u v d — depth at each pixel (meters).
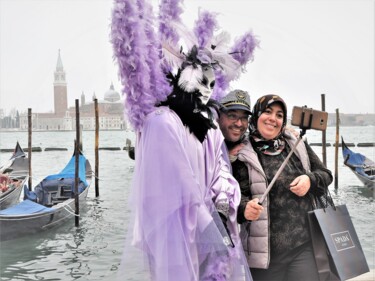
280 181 2.40
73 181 12.09
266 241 2.35
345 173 17.02
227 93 2.50
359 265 2.36
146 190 1.87
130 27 1.83
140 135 1.98
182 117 1.98
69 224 10.37
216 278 1.93
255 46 2.55
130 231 1.94
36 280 7.79
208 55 2.10
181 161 1.87
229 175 2.14
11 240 9.27
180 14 2.06
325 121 2.26
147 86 1.90
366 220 10.21
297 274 2.38
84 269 8.02
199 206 1.92
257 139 2.49
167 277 1.82
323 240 2.38
